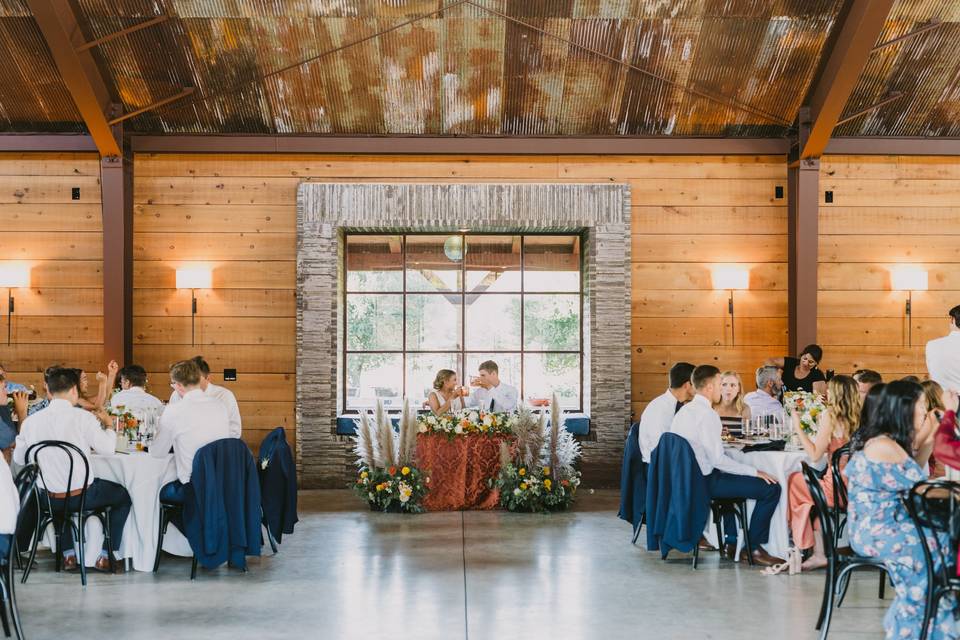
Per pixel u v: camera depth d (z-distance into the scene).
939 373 6.35
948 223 9.40
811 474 4.61
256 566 5.99
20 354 9.15
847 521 5.68
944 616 3.92
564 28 8.29
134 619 4.82
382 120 9.09
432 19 8.17
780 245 9.38
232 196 9.27
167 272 9.24
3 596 4.58
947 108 9.04
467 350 9.70
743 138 9.21
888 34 8.39
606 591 5.37
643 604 5.09
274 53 8.47
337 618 4.82
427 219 9.25
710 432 5.90
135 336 9.20
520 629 4.63
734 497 5.97
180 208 9.24
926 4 8.09
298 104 8.91
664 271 9.36
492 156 9.35
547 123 9.16
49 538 6.04
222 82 8.70
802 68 8.61
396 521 7.55
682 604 5.10
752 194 9.38
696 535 5.84
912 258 9.38
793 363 8.94
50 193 9.18
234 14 8.12
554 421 8.05
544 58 8.55
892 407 4.16
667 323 9.35
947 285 9.39
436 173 9.34
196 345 9.23
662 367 9.34
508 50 8.48
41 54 8.38
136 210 9.23
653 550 6.16
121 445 6.27
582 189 9.28
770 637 4.51
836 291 9.38
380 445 8.02
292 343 9.27
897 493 4.09
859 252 9.38
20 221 9.18
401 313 9.68
